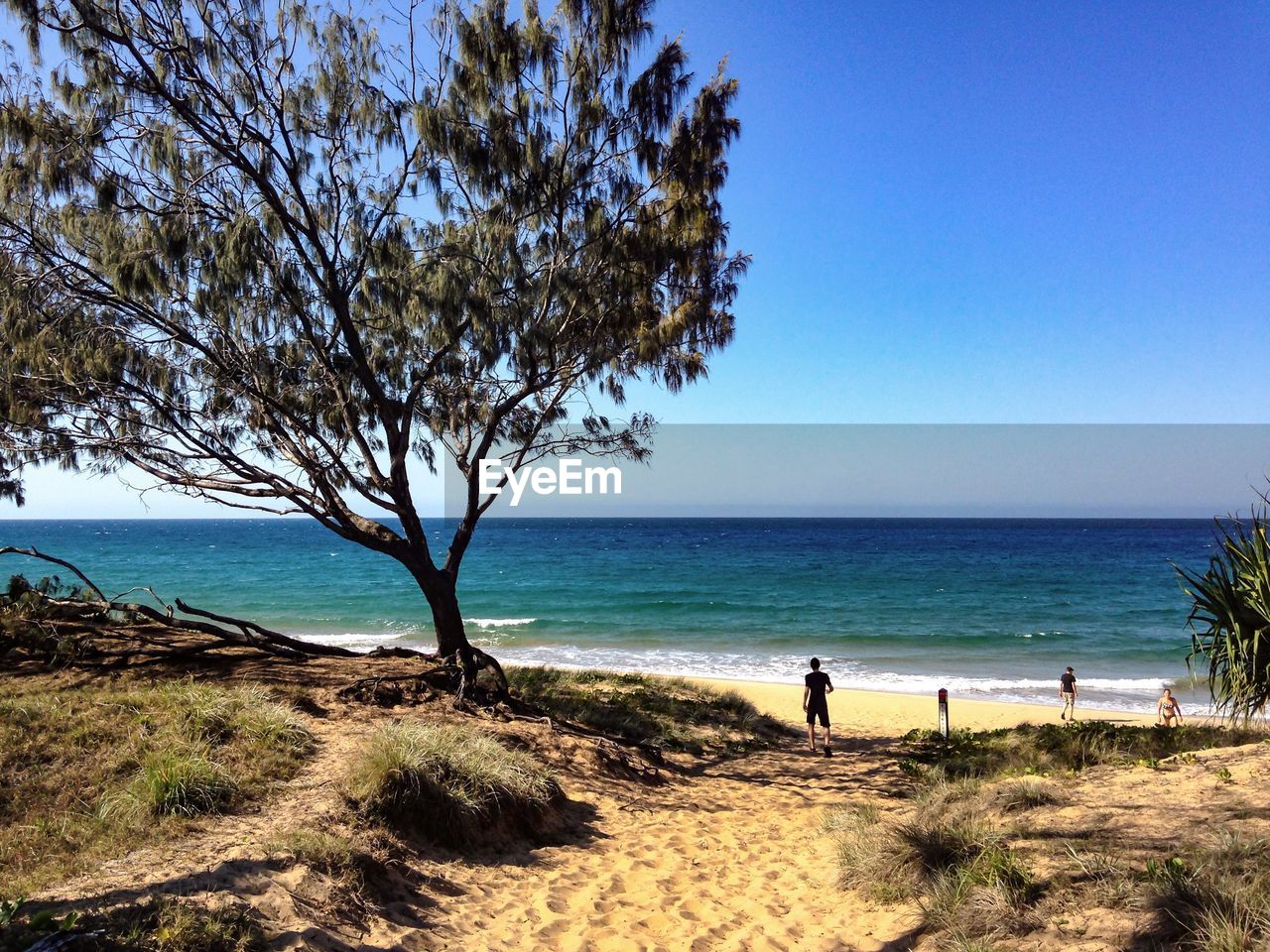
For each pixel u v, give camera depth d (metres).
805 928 5.05
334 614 38.16
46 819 5.25
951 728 16.72
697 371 11.23
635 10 9.58
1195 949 3.54
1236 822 5.11
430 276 9.23
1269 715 9.23
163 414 9.93
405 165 10.29
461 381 11.25
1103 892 4.28
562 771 8.97
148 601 41.22
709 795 9.70
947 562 68.69
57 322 9.07
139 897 4.06
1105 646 30.33
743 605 41.38
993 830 5.73
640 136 10.04
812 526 168.50
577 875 6.14
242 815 5.64
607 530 139.62
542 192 10.07
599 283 10.45
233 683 9.45
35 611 11.29
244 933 3.84
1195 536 113.25
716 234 10.88
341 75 9.56
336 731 8.02
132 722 6.89
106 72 8.76
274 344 10.34
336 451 10.91
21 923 3.58
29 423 9.66
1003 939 4.14
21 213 9.22
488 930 4.96
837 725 17.27
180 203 9.16
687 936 4.95
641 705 14.90
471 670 11.02
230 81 9.41
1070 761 9.02
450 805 6.32
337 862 5.01
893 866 5.57
